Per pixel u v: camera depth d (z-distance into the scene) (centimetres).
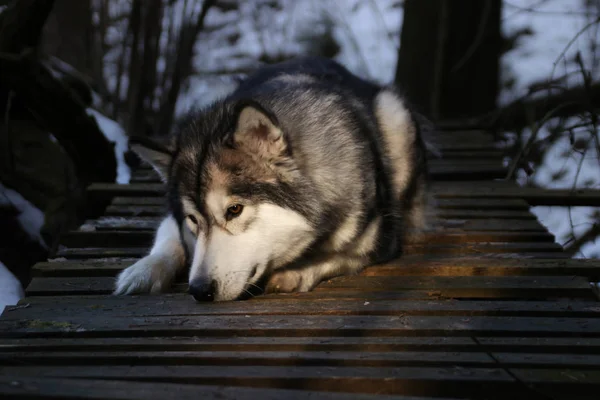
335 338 157
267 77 234
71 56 529
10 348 152
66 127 279
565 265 199
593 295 185
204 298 172
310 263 189
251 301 175
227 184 171
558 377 142
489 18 447
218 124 183
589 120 314
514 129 409
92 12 523
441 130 391
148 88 466
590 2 422
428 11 455
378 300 178
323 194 181
